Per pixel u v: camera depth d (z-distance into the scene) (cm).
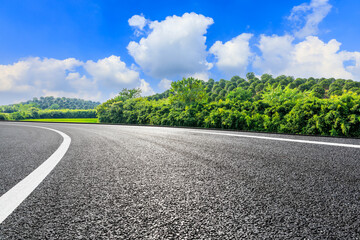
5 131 1054
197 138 470
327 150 268
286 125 689
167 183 165
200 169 204
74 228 99
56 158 295
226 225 96
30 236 93
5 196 146
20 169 231
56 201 134
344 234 85
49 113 8881
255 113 853
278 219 100
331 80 8112
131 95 4588
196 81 2312
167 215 110
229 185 154
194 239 86
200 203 123
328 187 141
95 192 150
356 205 112
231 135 500
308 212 106
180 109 1375
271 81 8144
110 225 101
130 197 138
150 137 535
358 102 539
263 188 144
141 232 93
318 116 601
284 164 209
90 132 819
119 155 301
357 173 170
